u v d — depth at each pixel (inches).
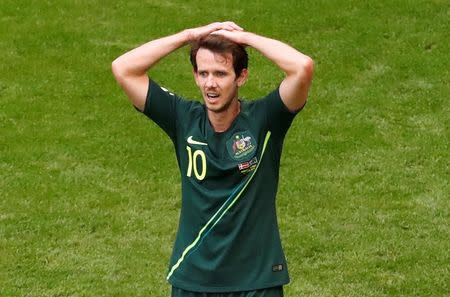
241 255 794.2
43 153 1467.8
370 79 1701.5
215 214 791.7
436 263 1187.3
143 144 1503.4
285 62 768.3
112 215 1307.8
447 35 1827.0
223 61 772.6
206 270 799.1
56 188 1371.8
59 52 1784.0
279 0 1947.6
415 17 1881.2
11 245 1226.6
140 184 1393.9
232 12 1911.9
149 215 1312.7
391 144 1503.4
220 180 789.9
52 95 1647.4
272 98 784.3
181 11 1920.5
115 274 1167.0
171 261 821.9
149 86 811.4
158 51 807.1
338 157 1466.5
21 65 1738.4
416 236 1253.7
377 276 1161.4
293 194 1364.4
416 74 1713.8
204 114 802.8
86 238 1250.6
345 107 1614.2
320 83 1685.5
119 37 1839.3
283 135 799.7
